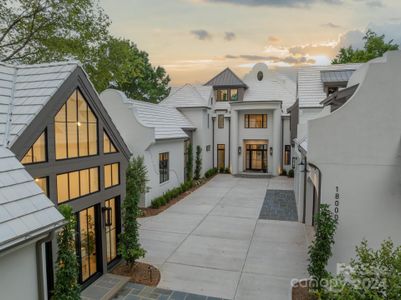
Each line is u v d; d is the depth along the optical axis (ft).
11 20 51.08
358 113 22.89
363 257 15.52
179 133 62.80
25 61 53.47
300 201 43.16
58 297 17.66
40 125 19.11
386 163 22.68
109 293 23.50
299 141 43.21
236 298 23.65
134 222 27.40
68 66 22.67
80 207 23.16
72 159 22.18
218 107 89.61
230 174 85.20
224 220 43.80
